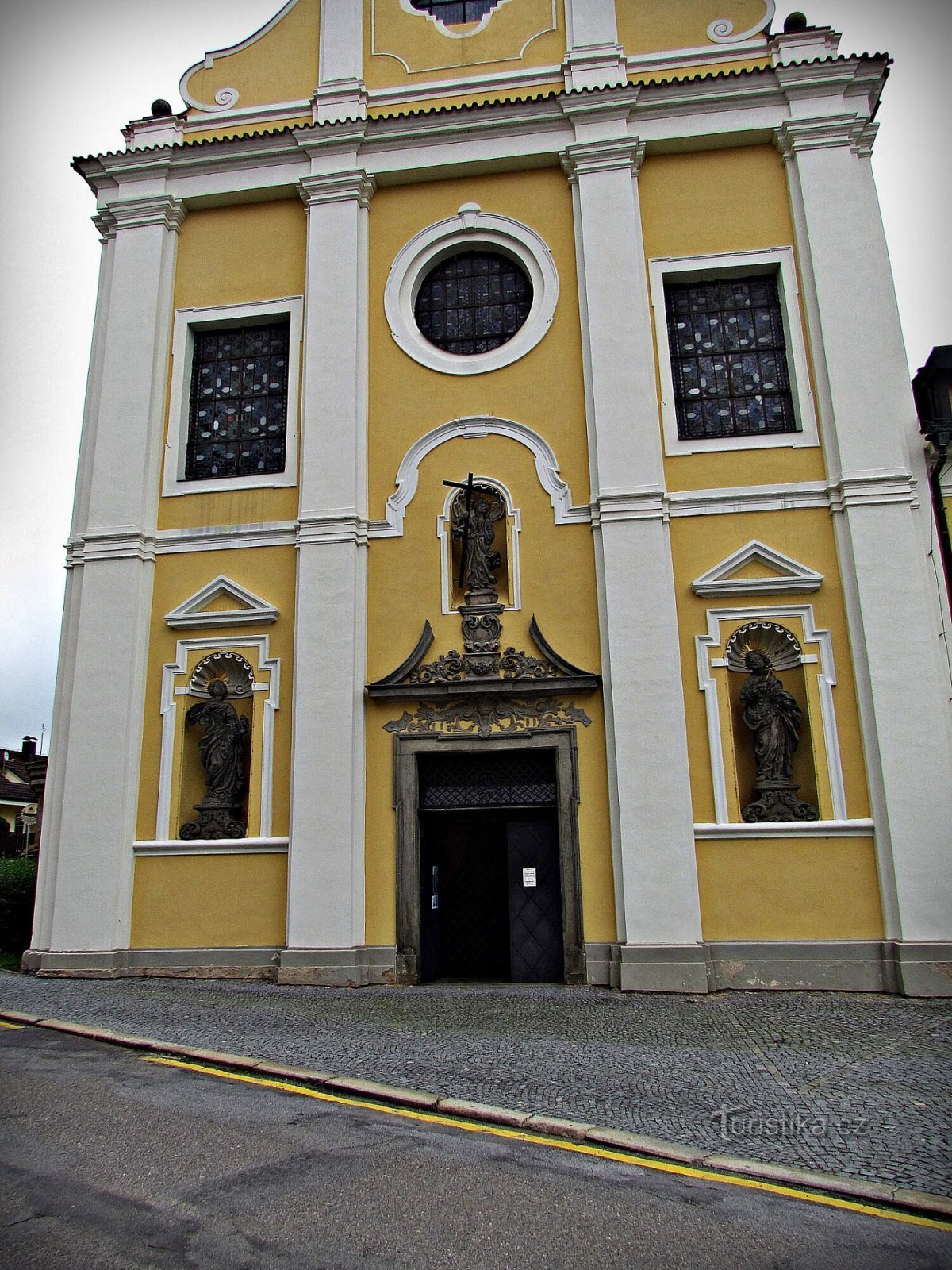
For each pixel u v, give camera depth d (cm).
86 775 1196
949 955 999
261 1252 390
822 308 1207
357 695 1170
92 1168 485
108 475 1291
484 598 1188
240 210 1390
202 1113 585
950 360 1178
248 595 1233
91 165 1410
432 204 1345
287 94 1427
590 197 1285
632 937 1049
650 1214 435
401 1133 548
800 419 1199
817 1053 734
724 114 1292
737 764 1130
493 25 1402
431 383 1275
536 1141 537
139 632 1241
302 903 1112
